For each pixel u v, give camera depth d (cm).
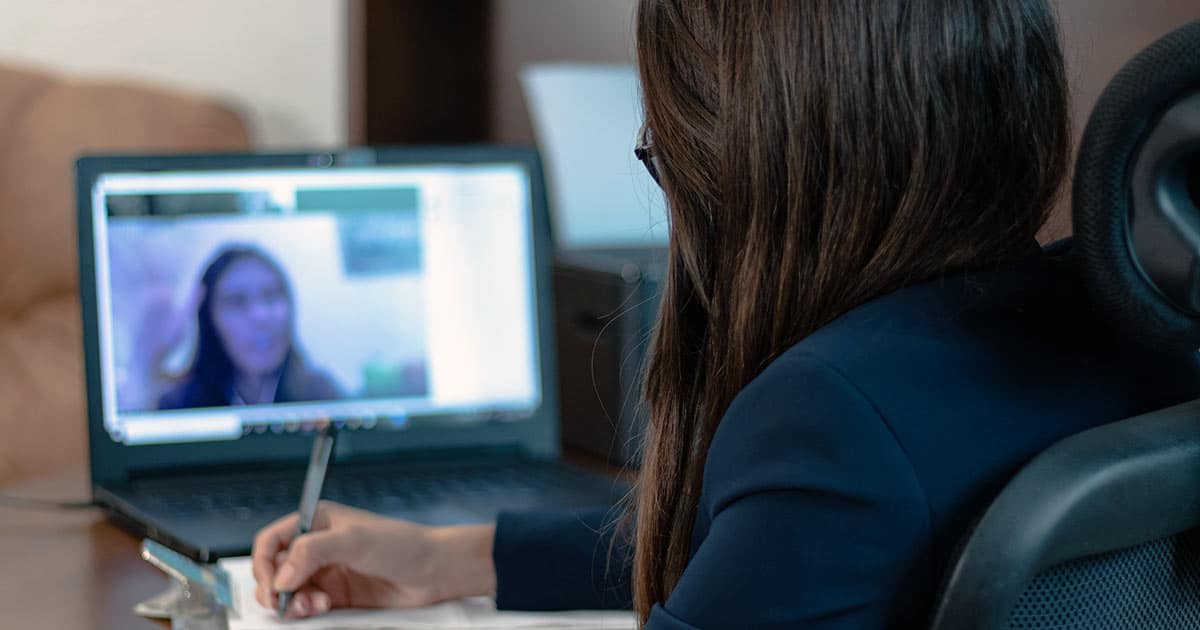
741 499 51
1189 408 52
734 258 59
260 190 121
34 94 223
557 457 129
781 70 56
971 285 55
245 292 121
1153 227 44
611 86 167
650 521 67
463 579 91
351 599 89
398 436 125
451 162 126
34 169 217
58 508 114
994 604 45
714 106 59
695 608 51
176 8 240
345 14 191
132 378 118
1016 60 56
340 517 93
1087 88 130
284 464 122
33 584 95
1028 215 57
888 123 55
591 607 89
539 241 129
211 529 104
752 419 51
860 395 49
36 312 216
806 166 56
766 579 49
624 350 130
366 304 124
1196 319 44
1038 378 52
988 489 49
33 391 205
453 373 126
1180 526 50
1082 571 49
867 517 48
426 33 198
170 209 119
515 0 204
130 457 118
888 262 55
